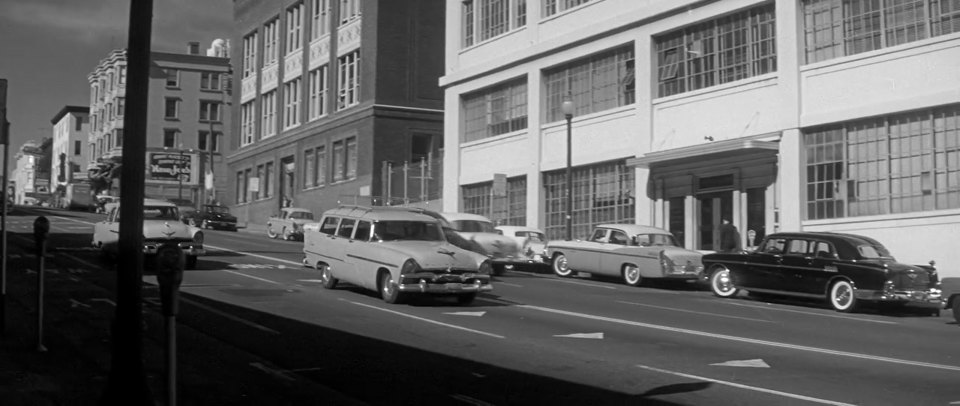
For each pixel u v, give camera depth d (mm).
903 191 22797
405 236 17859
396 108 48625
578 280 25266
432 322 14469
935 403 9031
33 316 13562
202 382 9398
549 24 35094
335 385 9562
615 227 25156
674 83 29672
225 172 83500
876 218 23125
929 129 22359
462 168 40031
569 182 29234
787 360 11656
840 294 18438
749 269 20234
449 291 16578
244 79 66438
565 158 33844
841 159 24281
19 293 16516
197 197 80562
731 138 27156
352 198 47875
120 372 6828
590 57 33219
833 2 24859
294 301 16703
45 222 10719
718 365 11172
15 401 8133
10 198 22891
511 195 37000
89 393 8547
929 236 21922
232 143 67625
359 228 18234
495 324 14508
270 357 11023
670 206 29484
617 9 31719
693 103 28609
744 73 27172
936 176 22094
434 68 50125
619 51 31969
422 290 16375
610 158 31609
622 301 18891
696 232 28391
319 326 13570
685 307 18078
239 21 67062
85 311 14375
